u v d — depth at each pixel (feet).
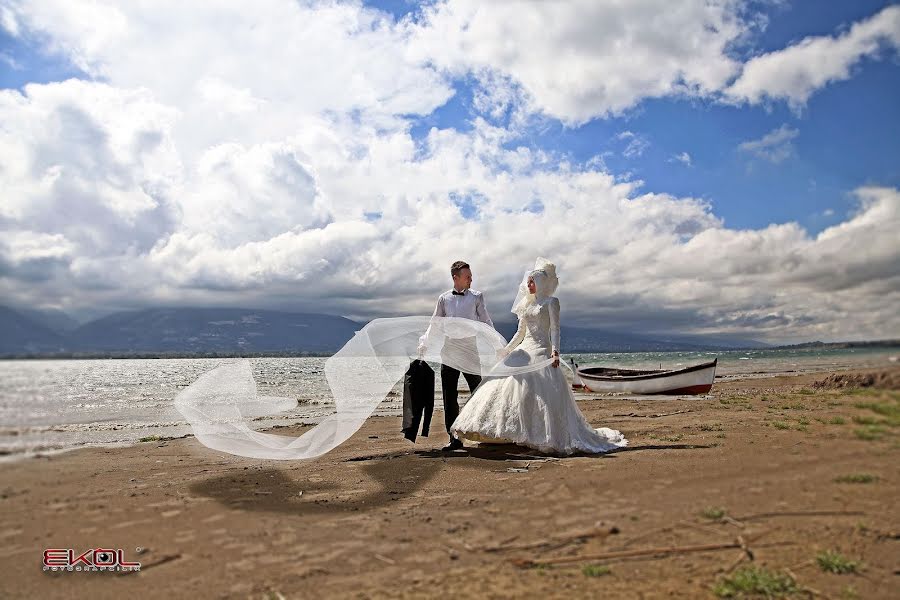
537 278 17.89
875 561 6.94
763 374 46.65
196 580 7.54
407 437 18.28
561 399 16.81
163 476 14.23
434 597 6.77
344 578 7.50
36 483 10.81
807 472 9.59
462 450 17.92
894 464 9.36
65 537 9.12
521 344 18.30
